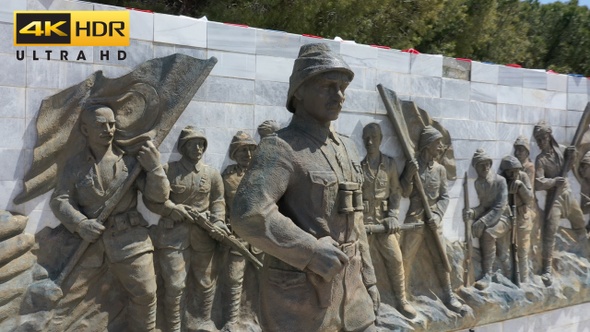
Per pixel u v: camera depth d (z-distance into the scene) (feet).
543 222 30.60
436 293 25.66
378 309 22.75
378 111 23.75
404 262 24.63
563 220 31.71
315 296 12.80
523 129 29.43
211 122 19.67
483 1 56.03
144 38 18.37
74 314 17.42
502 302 27.04
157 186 17.97
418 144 25.08
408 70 24.64
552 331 30.12
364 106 23.30
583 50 74.49
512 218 28.22
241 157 20.10
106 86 17.70
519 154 28.99
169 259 18.67
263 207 12.28
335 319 13.01
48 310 16.87
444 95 25.95
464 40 56.90
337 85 13.12
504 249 28.22
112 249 17.63
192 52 19.26
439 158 25.86
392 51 24.09
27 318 16.66
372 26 46.50
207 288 19.52
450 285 25.91
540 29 75.77
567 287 30.58
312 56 13.19
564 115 31.27
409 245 24.58
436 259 25.53
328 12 40.88
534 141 30.01
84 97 17.47
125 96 17.95
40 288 16.79
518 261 28.63
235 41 20.04
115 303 18.12
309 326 12.81
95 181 17.43
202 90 19.44
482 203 27.61
